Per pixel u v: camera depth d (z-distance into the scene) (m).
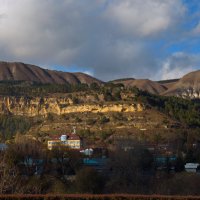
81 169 100.81
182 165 135.00
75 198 56.91
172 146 165.50
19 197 55.44
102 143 190.12
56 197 56.56
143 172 120.25
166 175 117.00
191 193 93.94
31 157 110.06
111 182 103.19
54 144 160.75
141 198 58.22
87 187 91.88
